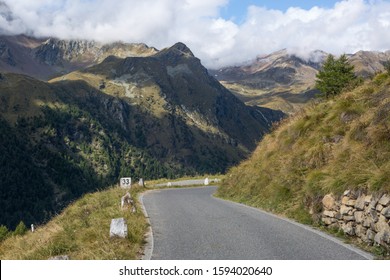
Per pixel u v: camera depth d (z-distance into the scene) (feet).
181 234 36.78
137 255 29.91
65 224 46.39
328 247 29.94
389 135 38.14
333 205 36.63
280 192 50.26
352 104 55.01
